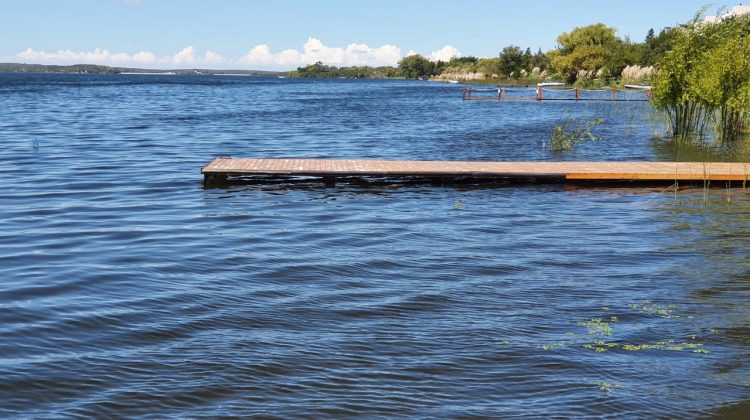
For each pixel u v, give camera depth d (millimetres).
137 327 7055
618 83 83250
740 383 5801
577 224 12203
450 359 6270
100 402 5414
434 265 9523
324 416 5227
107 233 11352
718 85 24219
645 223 12250
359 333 6922
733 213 13062
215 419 5160
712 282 8672
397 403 5434
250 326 7121
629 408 5367
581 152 23094
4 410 5266
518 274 9086
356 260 9758
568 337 6820
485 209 13586
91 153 22281
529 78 122250
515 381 5836
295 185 16250
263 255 10016
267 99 69938
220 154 22766
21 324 7098
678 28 26656
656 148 23875
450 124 35969
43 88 96938
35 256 9891
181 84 135125
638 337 6820
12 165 19250
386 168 16828
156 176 17516
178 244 10648
